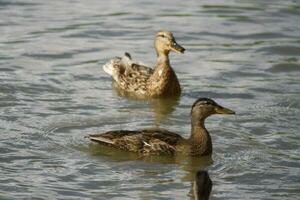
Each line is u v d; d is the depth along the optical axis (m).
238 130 17.05
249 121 17.56
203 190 10.56
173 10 25.89
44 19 24.80
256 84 20.03
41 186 14.22
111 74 20.31
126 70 20.20
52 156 15.52
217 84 20.11
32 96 18.81
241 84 20.05
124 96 19.44
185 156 15.73
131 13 25.52
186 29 24.20
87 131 16.80
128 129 17.05
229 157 15.72
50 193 13.94
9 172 14.75
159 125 17.45
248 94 19.33
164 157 15.77
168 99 19.41
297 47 22.75
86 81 20.20
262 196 14.01
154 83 19.53
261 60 21.77
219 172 15.08
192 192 14.15
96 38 23.33
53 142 16.16
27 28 23.92
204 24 24.66
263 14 25.66
